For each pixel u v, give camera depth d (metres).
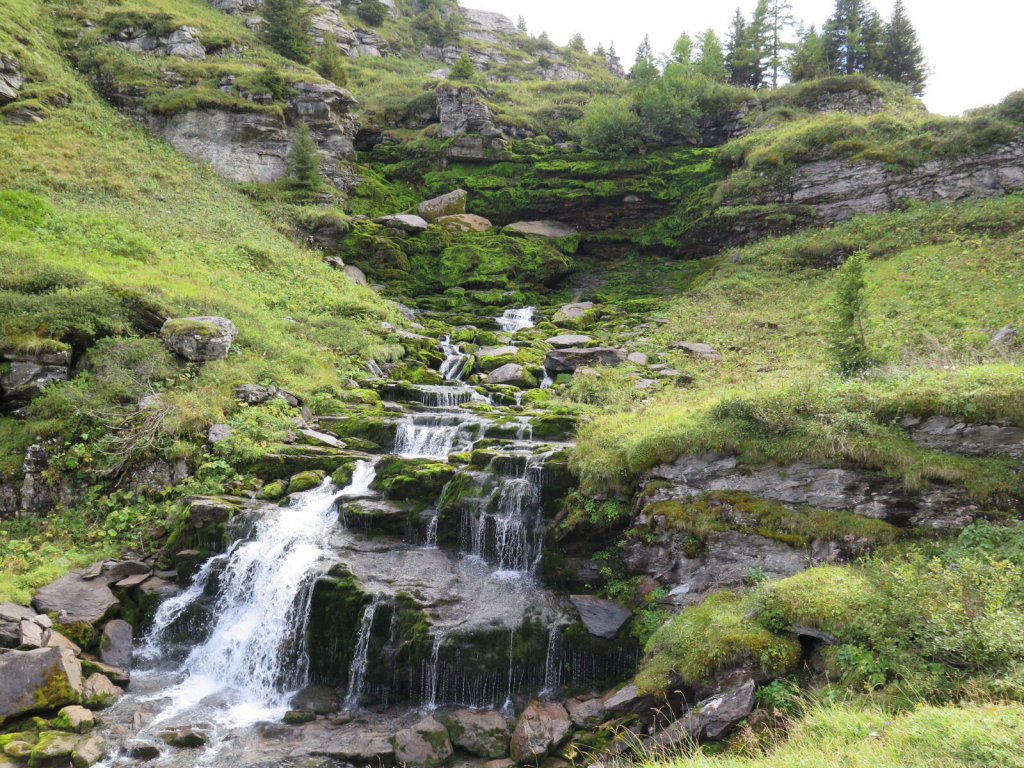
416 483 12.52
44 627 9.44
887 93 42.78
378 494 12.76
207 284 20.94
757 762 5.65
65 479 12.84
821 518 8.88
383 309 25.00
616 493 11.04
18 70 30.45
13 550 11.46
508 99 50.59
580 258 35.19
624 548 10.46
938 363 12.09
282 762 7.84
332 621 9.87
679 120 40.25
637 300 28.09
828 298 23.11
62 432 13.14
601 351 20.33
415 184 40.53
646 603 9.70
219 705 9.23
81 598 10.38
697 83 42.75
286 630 10.13
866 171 29.48
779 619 7.60
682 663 7.73
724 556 9.37
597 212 36.53
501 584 10.64
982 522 8.00
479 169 40.12
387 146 42.28
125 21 38.22
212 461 13.45
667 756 6.72
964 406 8.74
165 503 12.81
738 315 23.75
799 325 21.50
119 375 14.42
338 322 21.84
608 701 8.08
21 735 7.89
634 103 41.34
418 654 9.17
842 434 9.27
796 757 5.40
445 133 41.41
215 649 10.36
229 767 7.71
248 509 12.04
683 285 29.78
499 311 29.08
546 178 38.22
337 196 35.09
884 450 8.90
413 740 8.04
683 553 9.73
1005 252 22.12
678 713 7.55
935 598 6.67
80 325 14.82
